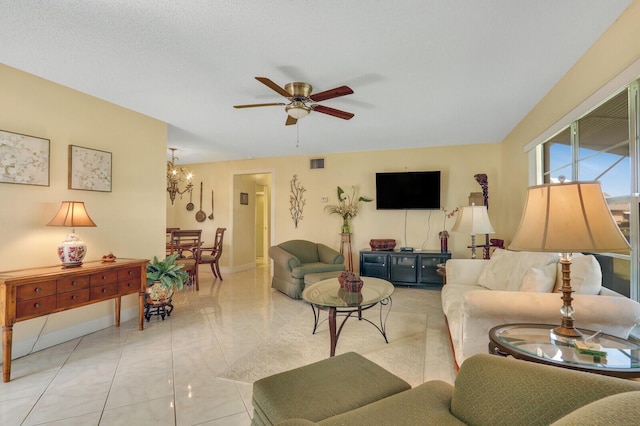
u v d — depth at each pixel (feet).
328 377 4.66
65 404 6.35
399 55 7.91
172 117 12.69
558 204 4.63
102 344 9.37
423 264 16.65
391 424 3.49
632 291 6.93
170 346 9.23
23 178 8.73
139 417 5.92
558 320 5.84
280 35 7.06
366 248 18.90
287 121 10.88
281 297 15.11
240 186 23.03
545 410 3.07
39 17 6.45
